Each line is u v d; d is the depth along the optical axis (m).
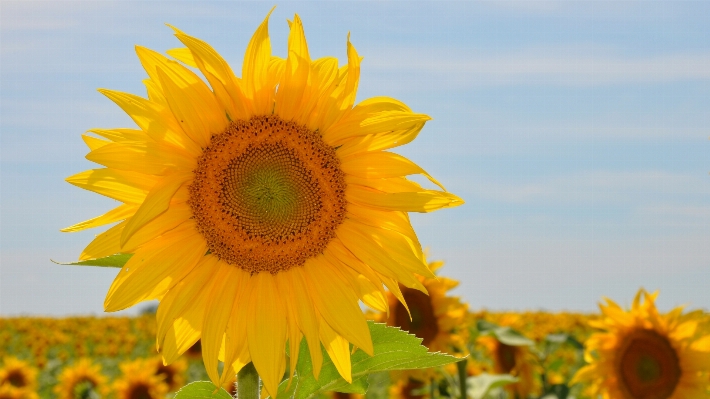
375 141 0.90
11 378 2.96
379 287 0.91
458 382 1.75
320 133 0.91
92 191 0.85
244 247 0.90
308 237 0.91
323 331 0.90
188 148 0.89
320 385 0.91
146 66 0.86
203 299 0.90
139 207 0.84
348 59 0.86
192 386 0.87
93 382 2.95
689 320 1.53
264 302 0.90
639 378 1.53
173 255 0.89
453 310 1.70
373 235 0.91
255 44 0.86
